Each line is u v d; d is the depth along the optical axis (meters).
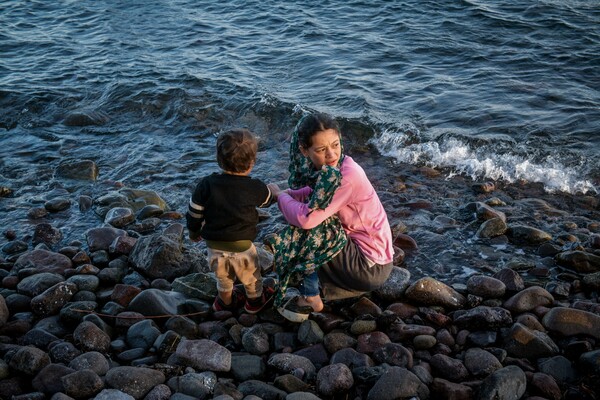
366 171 6.52
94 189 6.31
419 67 8.86
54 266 4.74
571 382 3.45
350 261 3.80
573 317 3.84
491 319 3.87
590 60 8.72
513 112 7.45
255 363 3.62
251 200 3.69
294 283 3.90
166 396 3.31
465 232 5.23
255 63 9.30
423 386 3.37
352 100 7.88
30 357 3.51
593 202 5.82
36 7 12.16
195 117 7.88
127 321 4.00
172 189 6.30
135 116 8.07
